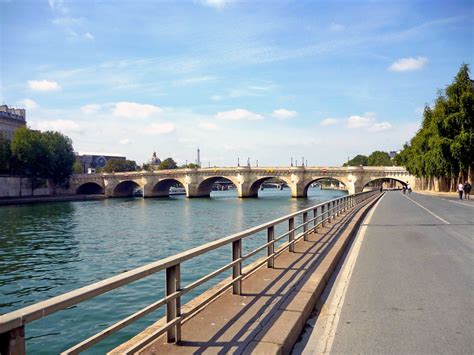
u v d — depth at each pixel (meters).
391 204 40.28
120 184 141.25
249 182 122.88
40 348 12.23
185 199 124.12
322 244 12.83
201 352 4.77
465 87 57.03
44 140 109.44
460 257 11.98
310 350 5.44
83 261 26.97
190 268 22.84
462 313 6.88
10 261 27.22
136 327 13.62
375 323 6.43
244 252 27.03
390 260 11.57
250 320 5.85
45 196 113.62
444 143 55.81
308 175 115.69
